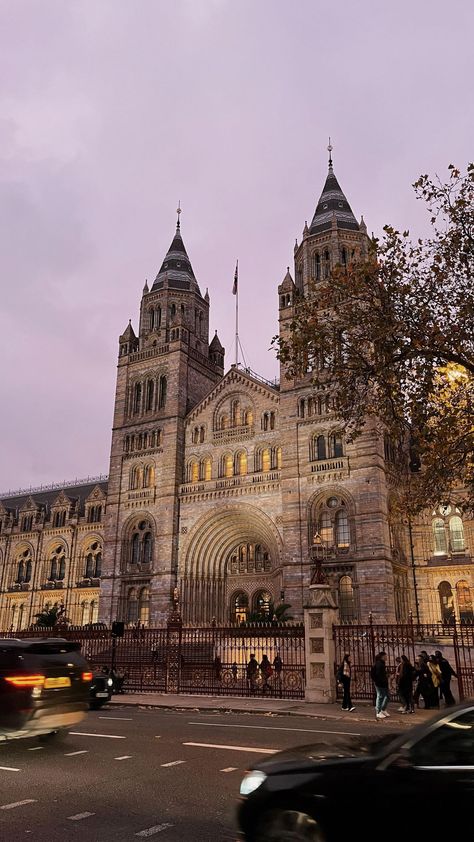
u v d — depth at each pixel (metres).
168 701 29.36
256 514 57.50
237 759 14.70
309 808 7.36
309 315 23.58
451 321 21.41
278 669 32.97
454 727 7.38
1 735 15.35
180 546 61.19
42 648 16.70
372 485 51.25
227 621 61.59
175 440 64.75
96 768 13.82
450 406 23.17
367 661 34.66
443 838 6.76
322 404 56.19
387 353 21.50
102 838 9.16
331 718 23.55
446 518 56.62
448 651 36.28
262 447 60.09
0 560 89.31
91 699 27.23
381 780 7.19
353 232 62.69
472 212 21.36
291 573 52.81
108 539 65.69
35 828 9.66
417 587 55.69
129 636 46.53
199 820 9.98
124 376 71.94
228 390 64.12
